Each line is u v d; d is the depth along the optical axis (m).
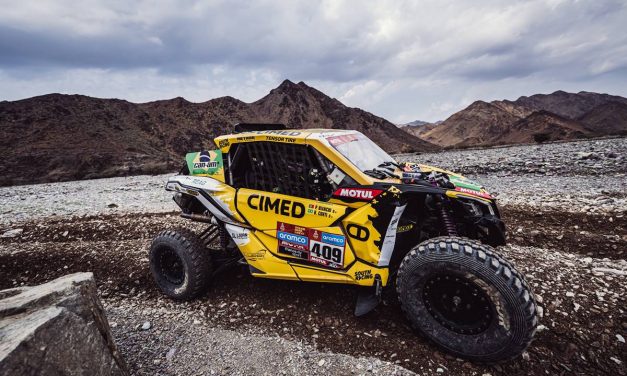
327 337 3.19
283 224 3.56
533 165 12.75
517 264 4.31
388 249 3.08
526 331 2.46
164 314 3.83
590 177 9.71
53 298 2.19
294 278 3.55
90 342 2.19
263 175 3.77
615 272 3.90
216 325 3.54
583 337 2.93
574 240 4.93
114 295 4.43
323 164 3.34
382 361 2.82
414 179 3.27
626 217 5.54
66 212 9.98
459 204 3.26
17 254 6.05
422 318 2.93
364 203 3.12
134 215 8.62
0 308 2.08
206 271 3.94
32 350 1.79
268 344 3.16
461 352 2.75
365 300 3.32
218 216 4.05
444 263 2.68
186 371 2.86
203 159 4.35
